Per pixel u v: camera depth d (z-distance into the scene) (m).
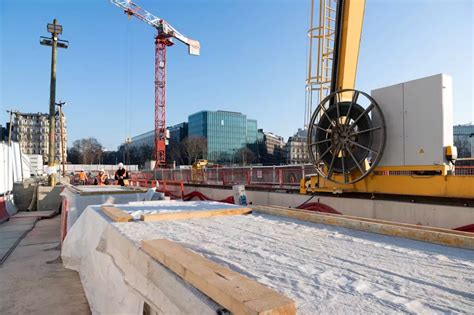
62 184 17.86
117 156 136.12
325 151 8.52
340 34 8.76
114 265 3.22
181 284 1.90
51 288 5.29
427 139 6.52
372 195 7.63
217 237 3.14
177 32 65.94
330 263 2.33
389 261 2.39
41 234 10.32
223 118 121.44
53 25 17.88
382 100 7.33
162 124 61.66
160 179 27.67
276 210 4.72
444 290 1.84
